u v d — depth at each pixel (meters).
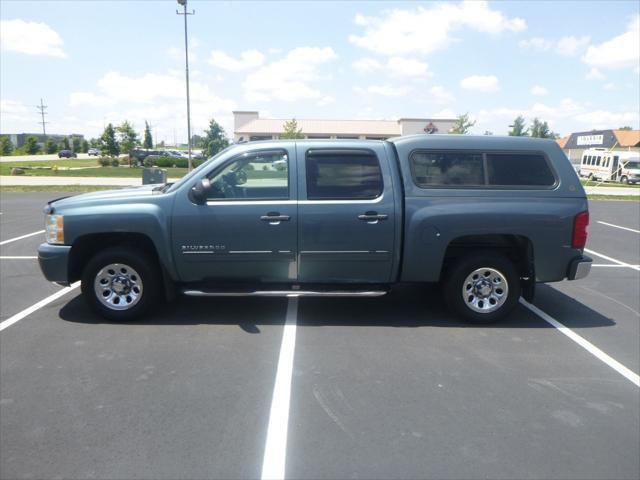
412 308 6.42
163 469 3.13
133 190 6.07
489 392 4.20
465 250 5.84
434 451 3.35
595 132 60.44
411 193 5.55
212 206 5.50
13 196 20.39
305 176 5.55
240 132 68.44
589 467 3.21
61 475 3.07
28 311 6.09
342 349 5.05
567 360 4.89
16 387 4.16
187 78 30.22
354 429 3.60
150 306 5.74
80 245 5.67
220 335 5.38
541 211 5.55
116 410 3.81
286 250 5.54
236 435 3.50
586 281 8.14
